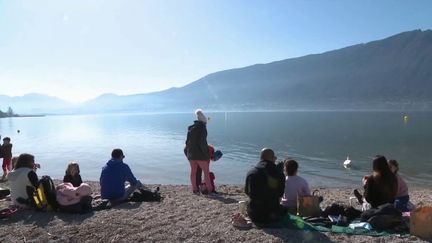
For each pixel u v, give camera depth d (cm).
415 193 897
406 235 447
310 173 1505
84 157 2066
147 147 2573
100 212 573
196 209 586
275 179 493
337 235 452
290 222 486
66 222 524
